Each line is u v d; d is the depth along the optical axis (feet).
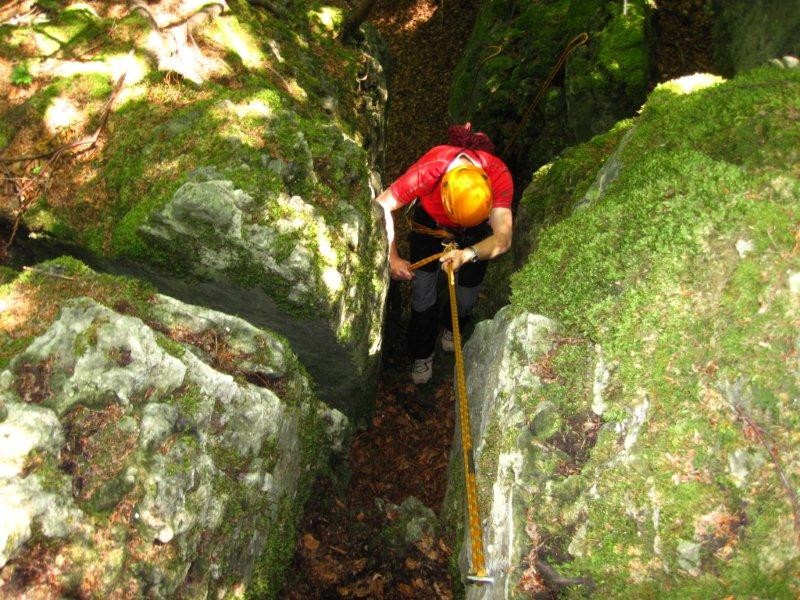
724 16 18.88
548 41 21.63
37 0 12.97
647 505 7.22
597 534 7.41
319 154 11.26
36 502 6.57
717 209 7.92
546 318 8.87
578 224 9.55
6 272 9.75
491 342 10.25
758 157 8.37
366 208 11.46
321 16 17.89
